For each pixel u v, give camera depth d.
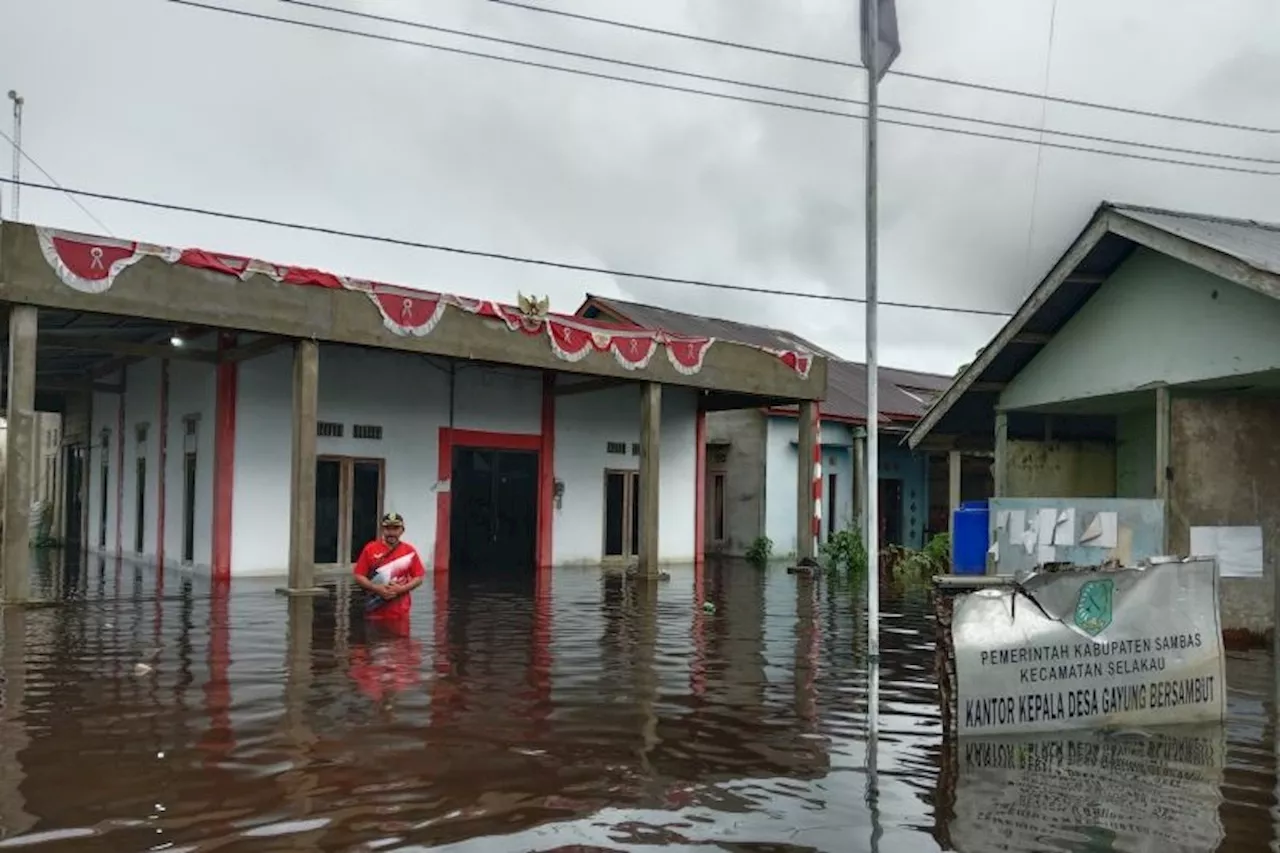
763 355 18.28
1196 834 4.33
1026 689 5.98
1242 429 10.67
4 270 11.23
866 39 5.98
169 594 13.03
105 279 11.87
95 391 20.78
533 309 15.58
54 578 15.18
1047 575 6.09
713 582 16.34
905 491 24.64
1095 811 4.62
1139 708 6.20
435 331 14.55
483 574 16.98
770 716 6.50
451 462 18.00
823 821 4.48
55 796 4.69
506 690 7.17
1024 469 13.21
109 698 6.72
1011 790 4.94
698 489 21.36
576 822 4.44
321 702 6.68
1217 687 6.36
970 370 12.73
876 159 5.95
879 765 5.37
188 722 6.09
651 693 7.16
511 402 18.72
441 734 5.90
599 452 19.86
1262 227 11.83
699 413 21.41
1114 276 11.30
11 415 11.38
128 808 4.53
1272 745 5.76
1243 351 9.72
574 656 8.65
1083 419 13.86
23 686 7.08
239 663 8.05
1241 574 10.39
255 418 15.78
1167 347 10.59
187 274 12.46
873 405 5.91
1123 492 13.73
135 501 19.38
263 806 4.58
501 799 4.74
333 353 16.61
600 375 16.42
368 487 16.95
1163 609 6.31
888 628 10.74
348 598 12.76
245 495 15.65
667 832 4.33
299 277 13.29
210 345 16.03
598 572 17.97
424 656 8.52
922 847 4.17
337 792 4.80
